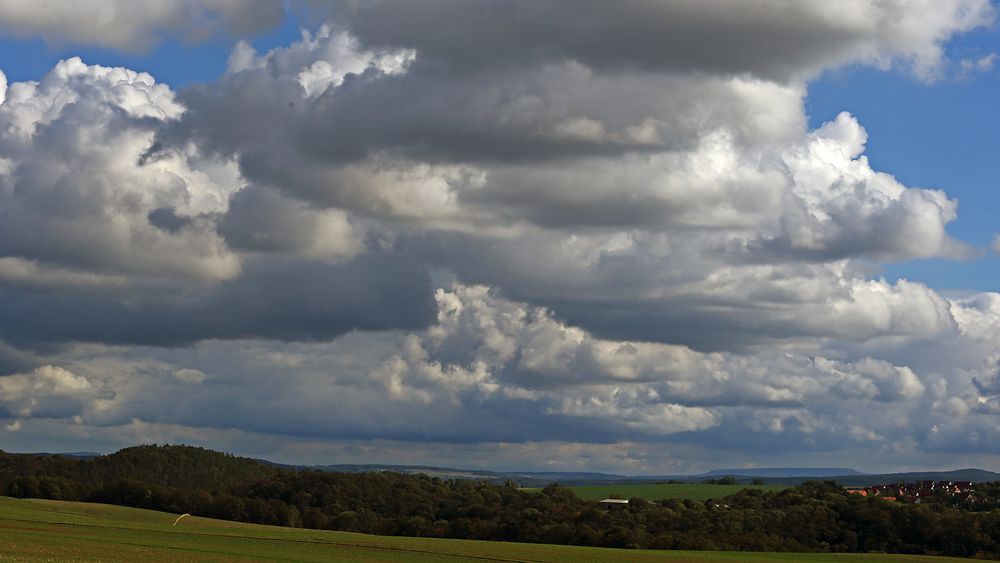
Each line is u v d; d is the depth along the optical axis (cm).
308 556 9119
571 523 15675
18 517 11938
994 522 14375
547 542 14962
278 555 9031
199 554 8600
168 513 15450
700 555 12031
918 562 11700
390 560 9181
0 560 6769
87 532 10375
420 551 10369
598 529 15325
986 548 14038
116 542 9325
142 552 8419
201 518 15212
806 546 14862
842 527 15450
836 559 11831
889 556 12538
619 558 10819
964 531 14362
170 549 8938
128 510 15238
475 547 11425
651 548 14262
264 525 14588
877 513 15338
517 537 15450
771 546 14562
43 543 8619
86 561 7162
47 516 12562
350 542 11062
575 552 11450
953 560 12150
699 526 15712
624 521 15788
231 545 9888
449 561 9350
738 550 14388
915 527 14862
